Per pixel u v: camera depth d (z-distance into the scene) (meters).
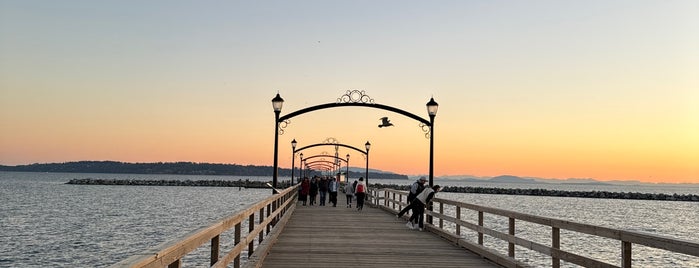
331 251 13.45
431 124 20.80
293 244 14.62
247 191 120.25
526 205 87.44
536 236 35.00
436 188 19.03
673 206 99.62
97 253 27.95
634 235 6.72
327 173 87.00
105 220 46.34
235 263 8.69
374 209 30.38
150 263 3.77
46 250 28.72
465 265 11.71
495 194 132.50
